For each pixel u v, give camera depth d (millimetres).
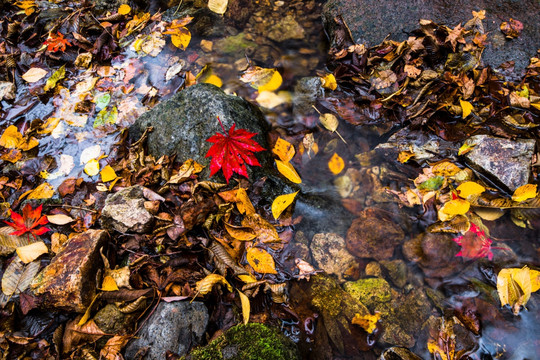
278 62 975
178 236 720
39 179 826
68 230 765
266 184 781
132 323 674
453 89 865
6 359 655
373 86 885
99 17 1045
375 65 910
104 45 988
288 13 1041
